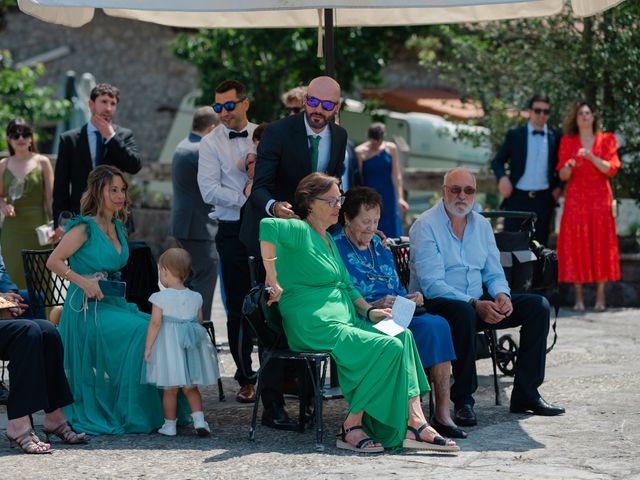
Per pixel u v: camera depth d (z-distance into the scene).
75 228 9.12
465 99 19.50
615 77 17.52
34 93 27.05
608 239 16.02
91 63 33.47
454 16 12.12
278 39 23.80
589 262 16.02
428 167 25.08
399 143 20.91
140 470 7.61
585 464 7.70
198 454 8.11
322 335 8.45
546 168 15.68
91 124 11.32
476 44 19.17
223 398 10.23
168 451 8.22
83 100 27.59
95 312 9.13
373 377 8.18
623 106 17.55
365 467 7.63
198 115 12.66
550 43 18.12
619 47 17.41
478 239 9.84
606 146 15.88
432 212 9.81
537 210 15.67
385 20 12.29
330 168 9.67
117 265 9.30
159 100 32.94
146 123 33.03
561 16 17.91
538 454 8.04
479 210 11.30
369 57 23.98
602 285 16.27
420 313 8.94
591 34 17.86
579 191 16.02
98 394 9.07
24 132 13.22
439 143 25.11
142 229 22.88
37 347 8.20
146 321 9.16
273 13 12.40
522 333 9.62
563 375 11.26
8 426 8.23
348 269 9.13
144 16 12.02
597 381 10.91
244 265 10.46
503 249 10.66
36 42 33.91
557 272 10.81
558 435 8.67
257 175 9.53
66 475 7.47
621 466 7.64
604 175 16.02
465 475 7.39
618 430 8.82
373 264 9.22
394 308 8.50
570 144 15.80
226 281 10.52
